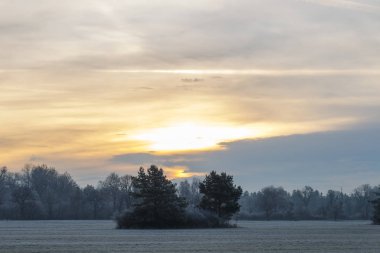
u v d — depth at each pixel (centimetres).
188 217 10512
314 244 5741
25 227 11019
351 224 14050
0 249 5047
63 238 6806
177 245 5566
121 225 10375
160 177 10469
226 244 5731
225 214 11431
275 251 4875
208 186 11444
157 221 10300
